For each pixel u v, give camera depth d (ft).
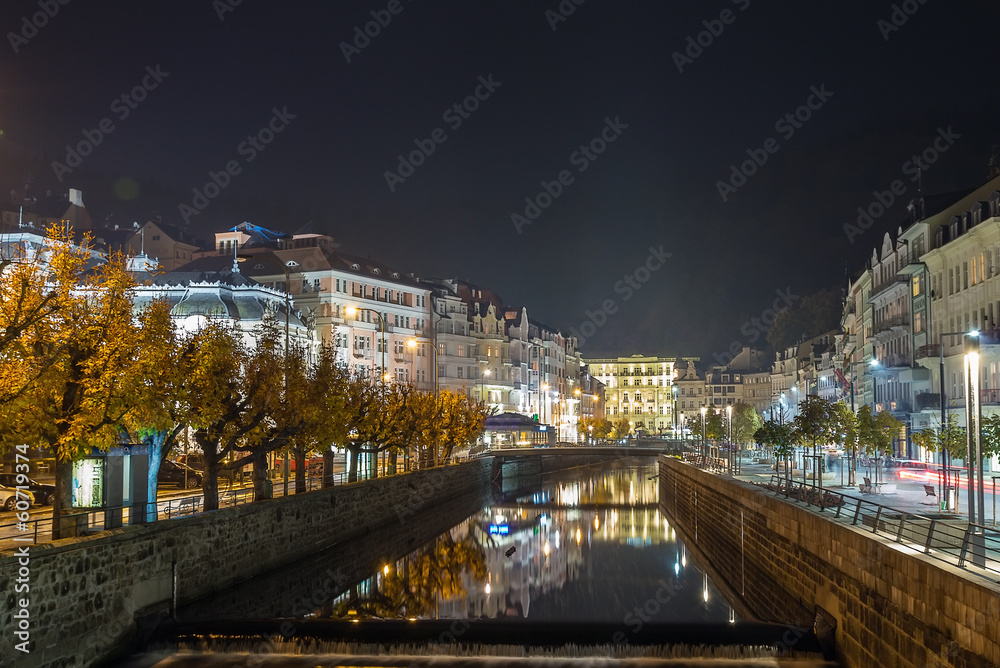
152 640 94.89
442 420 266.57
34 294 85.56
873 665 77.41
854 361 394.93
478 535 197.57
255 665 91.04
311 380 151.43
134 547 94.89
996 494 161.07
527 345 537.65
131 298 101.96
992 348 201.87
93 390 89.97
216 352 113.09
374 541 174.70
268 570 128.57
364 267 391.24
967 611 58.80
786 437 195.21
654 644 92.68
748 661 92.02
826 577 92.89
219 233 411.95
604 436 614.75
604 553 173.06
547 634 95.71
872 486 177.78
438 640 94.89
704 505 200.34
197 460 190.49
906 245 279.69
